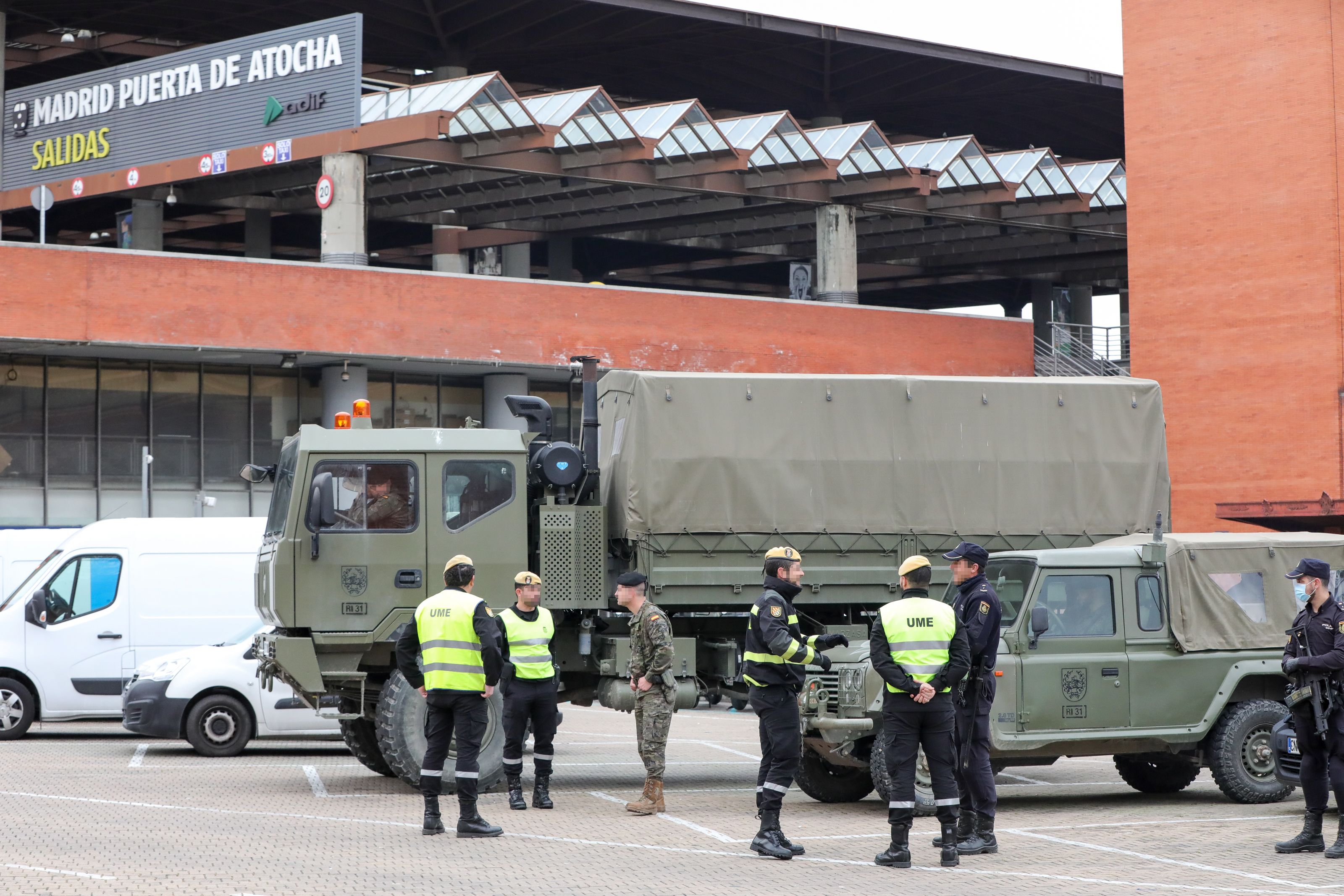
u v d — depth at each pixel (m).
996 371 56.22
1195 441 50.62
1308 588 13.60
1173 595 17.20
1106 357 62.44
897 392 19.39
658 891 11.64
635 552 18.66
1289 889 11.94
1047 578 16.88
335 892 11.57
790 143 51.31
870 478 19.20
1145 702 16.97
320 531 17.89
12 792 18.08
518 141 47.09
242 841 14.21
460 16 64.75
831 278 54.44
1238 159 49.91
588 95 48.19
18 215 71.06
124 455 46.66
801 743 13.67
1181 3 51.34
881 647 13.02
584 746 25.59
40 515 45.25
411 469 18.27
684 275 87.31
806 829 15.44
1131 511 20.11
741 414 18.91
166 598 26.67
